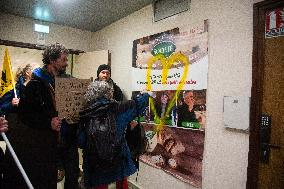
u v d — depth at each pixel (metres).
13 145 2.09
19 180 2.05
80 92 2.03
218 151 2.46
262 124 2.06
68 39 4.92
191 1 2.86
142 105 2.17
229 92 2.38
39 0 3.60
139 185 3.60
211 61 2.59
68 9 3.92
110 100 2.06
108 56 4.45
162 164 3.17
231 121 2.30
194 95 2.76
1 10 4.11
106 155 1.89
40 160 2.14
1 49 5.16
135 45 3.74
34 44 4.55
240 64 2.29
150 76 3.42
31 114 1.99
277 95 1.99
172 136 3.03
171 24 3.14
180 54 2.96
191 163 2.77
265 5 2.07
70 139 2.22
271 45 2.04
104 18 4.26
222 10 2.49
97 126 1.92
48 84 2.09
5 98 2.73
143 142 2.57
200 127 2.67
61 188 3.31
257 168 2.08
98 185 2.02
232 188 2.31
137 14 3.80
